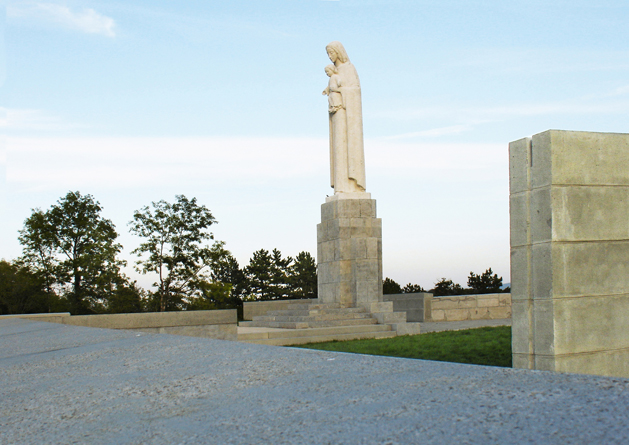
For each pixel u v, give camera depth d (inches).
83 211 2089.1
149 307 2036.2
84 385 149.6
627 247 283.7
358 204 803.4
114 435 97.3
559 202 268.1
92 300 2046.0
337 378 123.1
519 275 283.0
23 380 170.2
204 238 2110.0
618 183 283.0
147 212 2052.2
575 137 274.4
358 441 79.0
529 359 276.5
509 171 290.4
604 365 273.7
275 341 640.4
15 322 478.3
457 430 78.5
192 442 88.0
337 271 798.5
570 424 75.4
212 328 557.3
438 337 562.3
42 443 96.9
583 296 271.6
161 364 170.1
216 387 127.8
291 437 84.4
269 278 2950.3
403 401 97.3
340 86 840.9
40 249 2028.8
